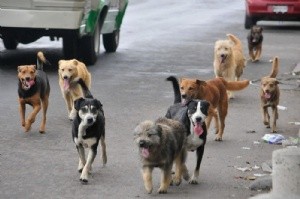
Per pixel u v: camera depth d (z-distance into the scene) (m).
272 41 30.08
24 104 14.41
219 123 14.20
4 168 11.87
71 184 11.12
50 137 13.97
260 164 12.40
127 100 17.50
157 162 10.41
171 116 11.56
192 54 25.50
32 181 11.22
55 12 20.64
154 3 46.56
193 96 13.48
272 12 34.31
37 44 27.08
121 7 25.73
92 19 21.92
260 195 9.95
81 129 11.25
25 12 20.62
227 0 51.72
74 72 15.60
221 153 13.06
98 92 18.34
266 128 15.12
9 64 22.47
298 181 9.31
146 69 22.06
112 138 13.94
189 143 11.10
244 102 17.72
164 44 28.06
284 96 18.56
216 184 11.24
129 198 10.48
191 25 35.19
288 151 9.49
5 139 13.73
